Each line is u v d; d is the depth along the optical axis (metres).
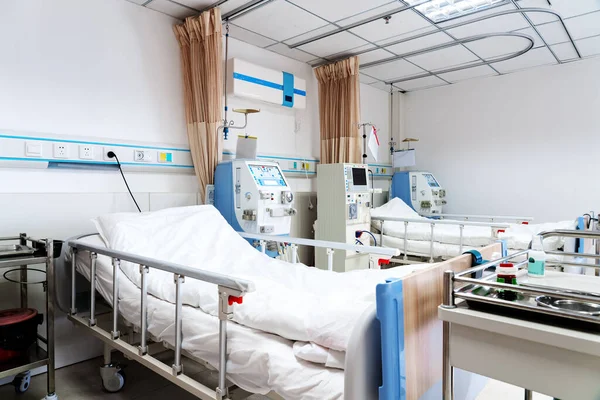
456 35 3.53
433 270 1.31
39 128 2.41
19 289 2.40
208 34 2.91
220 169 3.02
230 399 1.40
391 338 1.06
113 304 1.95
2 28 2.27
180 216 2.55
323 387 1.15
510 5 2.96
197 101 3.01
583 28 3.38
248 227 2.87
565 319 0.96
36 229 2.39
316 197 4.36
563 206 4.40
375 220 4.29
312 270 2.15
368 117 5.16
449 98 5.19
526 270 1.66
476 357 1.04
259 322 1.39
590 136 4.21
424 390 1.24
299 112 4.19
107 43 2.71
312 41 3.63
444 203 5.05
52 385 2.06
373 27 3.33
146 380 2.37
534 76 4.54
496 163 4.84
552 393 0.93
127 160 2.76
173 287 1.78
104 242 2.27
